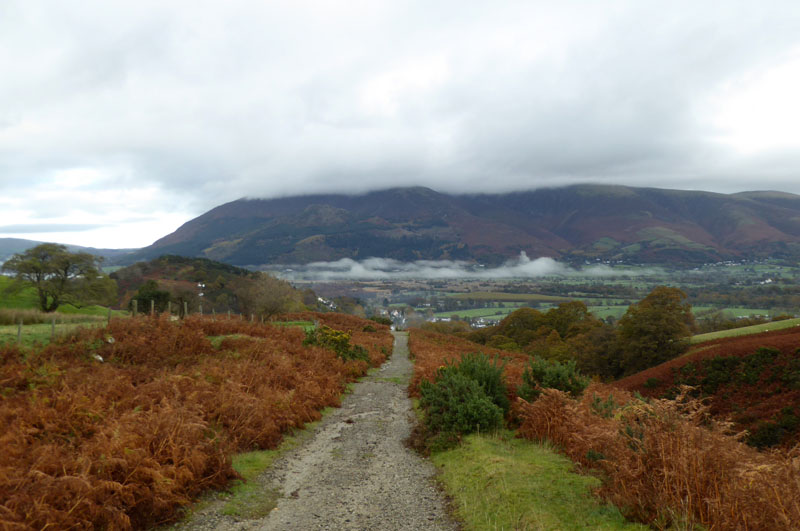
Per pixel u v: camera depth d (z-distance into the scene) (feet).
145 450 19.53
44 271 145.07
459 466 24.95
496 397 35.42
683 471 15.84
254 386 38.68
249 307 170.91
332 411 42.24
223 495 20.58
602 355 187.32
